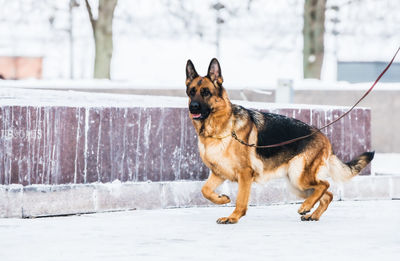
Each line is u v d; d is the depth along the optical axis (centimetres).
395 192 1070
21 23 3209
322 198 837
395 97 1930
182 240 651
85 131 877
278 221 801
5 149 834
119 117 902
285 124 831
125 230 711
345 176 867
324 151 840
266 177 820
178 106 947
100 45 2606
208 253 582
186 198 923
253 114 819
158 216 826
